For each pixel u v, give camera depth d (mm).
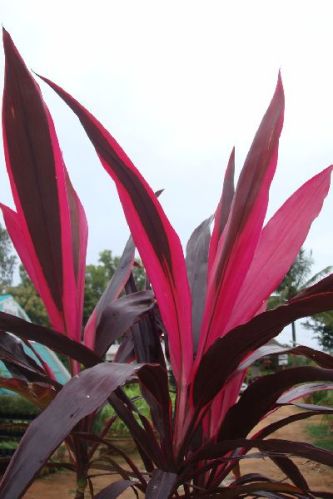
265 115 639
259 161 633
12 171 634
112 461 772
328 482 2965
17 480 348
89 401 405
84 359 607
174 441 643
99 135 542
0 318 583
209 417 729
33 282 799
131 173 550
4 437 3012
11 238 825
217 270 645
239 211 630
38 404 779
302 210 714
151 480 521
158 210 568
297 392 778
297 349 674
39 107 617
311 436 4949
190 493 656
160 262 607
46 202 652
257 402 599
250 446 558
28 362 800
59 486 2795
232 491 605
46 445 369
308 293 607
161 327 924
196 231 993
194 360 693
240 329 524
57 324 742
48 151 631
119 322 800
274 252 710
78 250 817
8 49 601
